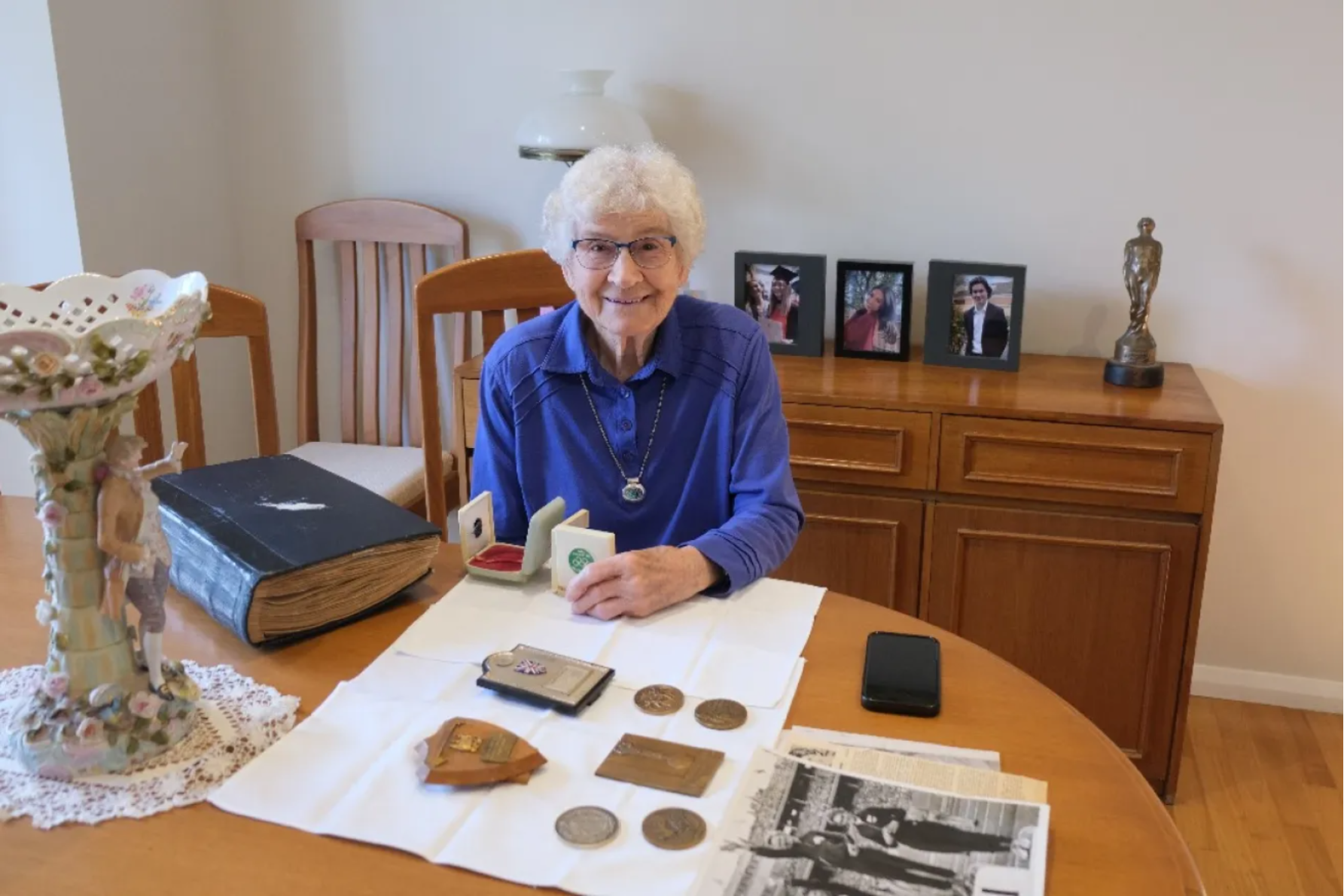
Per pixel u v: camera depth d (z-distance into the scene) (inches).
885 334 98.5
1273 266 95.5
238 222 117.1
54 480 40.6
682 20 102.2
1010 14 95.3
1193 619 86.3
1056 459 85.8
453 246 109.1
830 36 99.4
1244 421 99.4
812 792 39.4
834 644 50.9
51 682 41.8
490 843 37.6
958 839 37.1
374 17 109.0
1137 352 90.9
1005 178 99.2
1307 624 102.7
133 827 38.7
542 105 99.0
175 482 57.1
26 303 46.4
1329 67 90.4
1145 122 95.0
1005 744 43.4
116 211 101.7
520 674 46.5
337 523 53.6
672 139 105.3
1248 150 93.6
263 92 113.2
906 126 100.0
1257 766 94.9
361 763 41.7
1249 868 82.4
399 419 113.7
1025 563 88.8
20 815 39.3
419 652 49.4
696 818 38.6
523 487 63.9
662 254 57.6
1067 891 35.8
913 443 87.9
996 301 94.3
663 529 64.1
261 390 73.2
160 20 104.3
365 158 113.2
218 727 43.9
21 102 95.5
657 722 44.2
